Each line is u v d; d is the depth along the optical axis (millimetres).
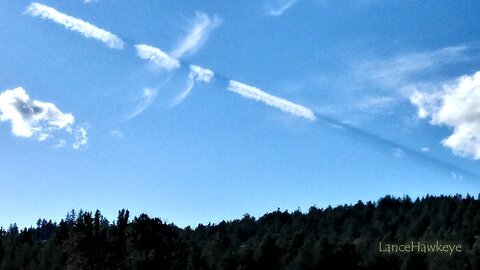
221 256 141625
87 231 95375
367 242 173250
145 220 100062
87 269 94625
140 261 96188
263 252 143875
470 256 146250
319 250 138375
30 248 142250
